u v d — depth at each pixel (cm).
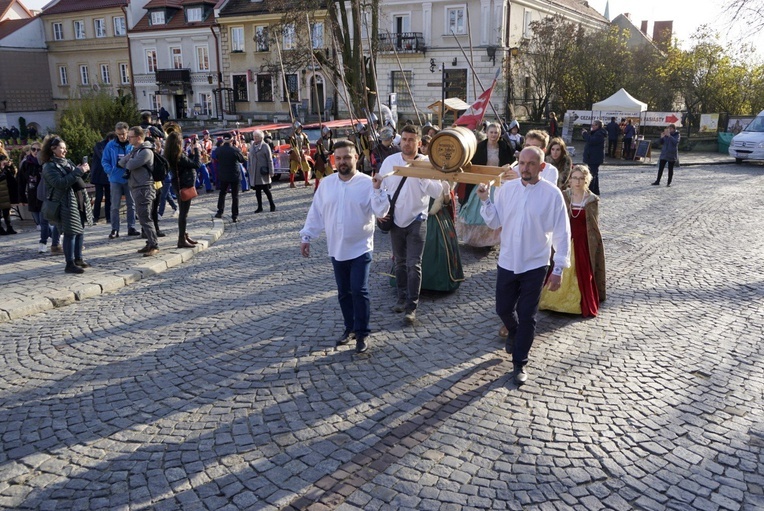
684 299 687
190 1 4791
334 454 387
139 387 484
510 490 351
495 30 3762
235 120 4628
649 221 1155
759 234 1034
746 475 364
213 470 373
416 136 584
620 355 534
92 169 1202
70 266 805
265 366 516
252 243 1029
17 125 5375
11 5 5762
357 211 519
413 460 380
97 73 5412
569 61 3528
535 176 460
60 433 419
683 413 436
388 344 560
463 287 730
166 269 870
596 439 402
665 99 3478
